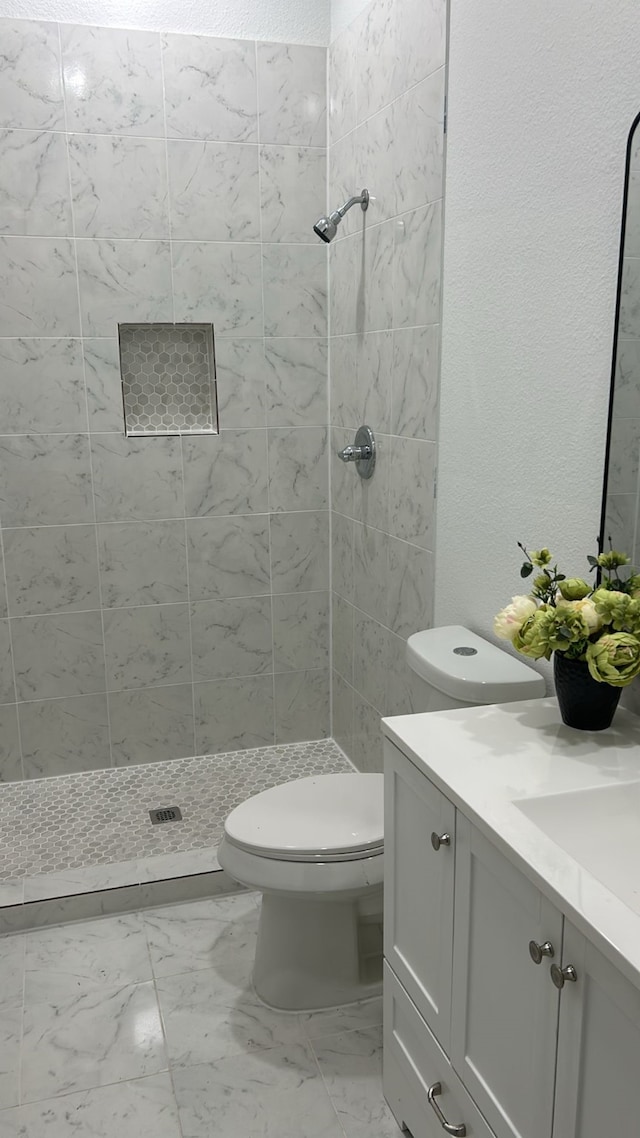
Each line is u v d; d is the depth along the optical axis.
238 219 2.69
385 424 2.41
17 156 2.47
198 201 2.64
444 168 1.93
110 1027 1.89
